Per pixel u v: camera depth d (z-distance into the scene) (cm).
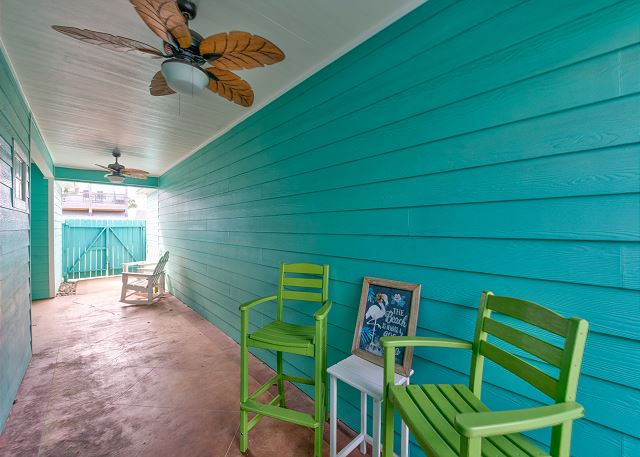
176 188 530
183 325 388
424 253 150
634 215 94
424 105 148
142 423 192
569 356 82
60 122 323
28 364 269
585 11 102
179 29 126
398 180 161
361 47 179
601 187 100
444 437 91
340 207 195
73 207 1480
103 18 164
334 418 151
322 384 164
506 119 121
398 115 160
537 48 112
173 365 274
